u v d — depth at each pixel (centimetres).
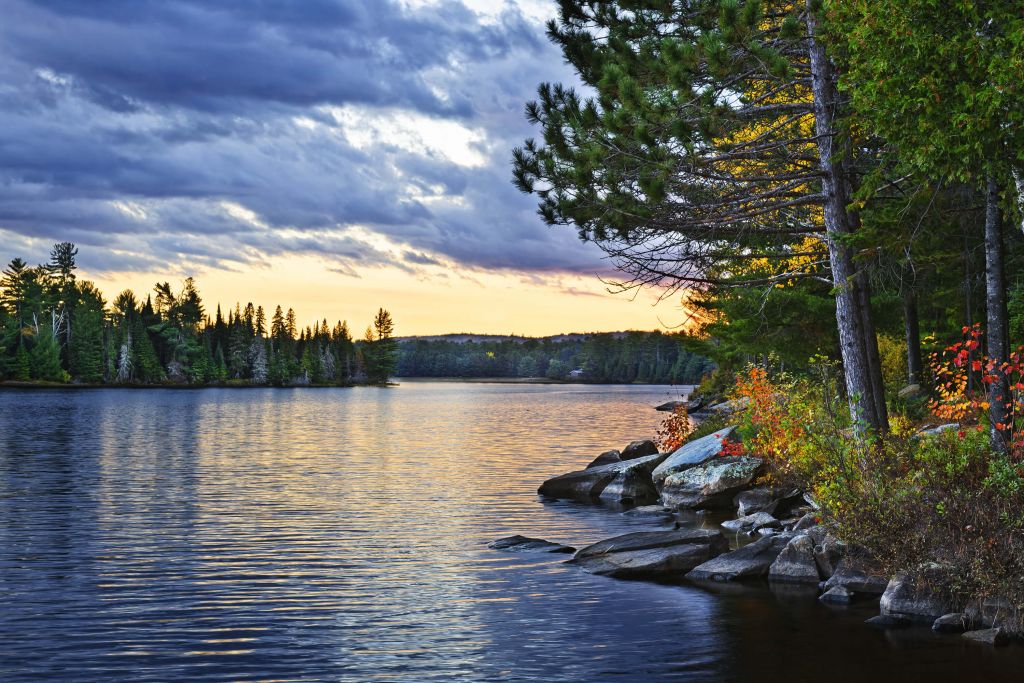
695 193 1688
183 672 930
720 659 959
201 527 1852
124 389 15488
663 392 17088
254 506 2158
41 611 1177
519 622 1120
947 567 1088
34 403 9044
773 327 2858
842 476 1305
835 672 910
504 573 1417
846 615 1120
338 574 1412
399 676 916
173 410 7912
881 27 1132
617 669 932
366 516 2019
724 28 1451
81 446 3953
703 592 1260
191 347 18050
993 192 1370
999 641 994
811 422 1695
